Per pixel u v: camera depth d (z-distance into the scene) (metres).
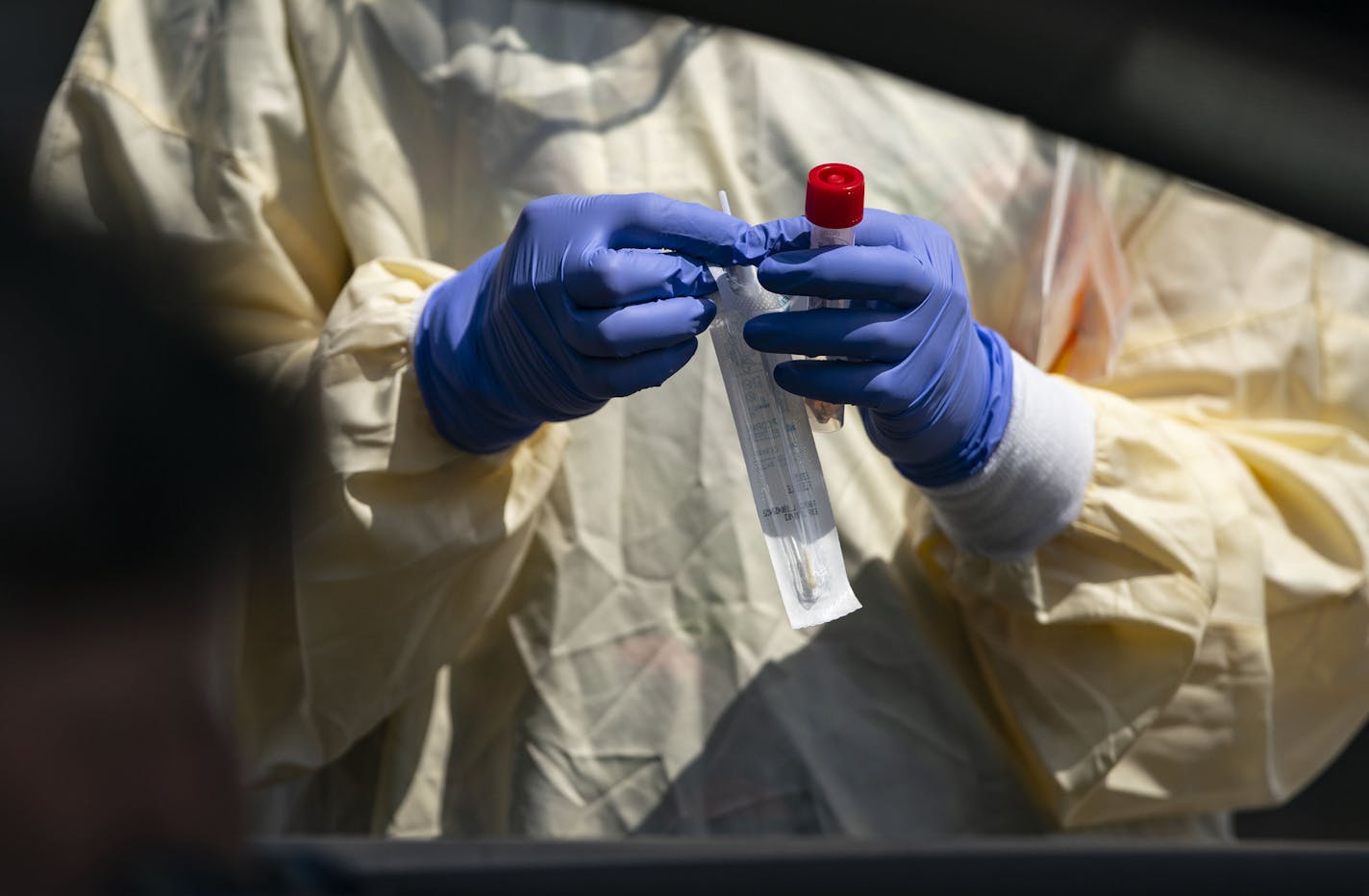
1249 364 3.54
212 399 0.96
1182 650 3.19
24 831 0.86
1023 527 3.14
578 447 3.50
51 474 0.85
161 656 0.91
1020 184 3.56
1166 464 3.20
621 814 3.49
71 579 0.86
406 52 3.47
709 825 3.48
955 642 3.59
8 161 1.00
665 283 2.66
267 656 3.29
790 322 2.65
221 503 0.96
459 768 3.60
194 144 3.41
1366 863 1.44
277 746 3.31
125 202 3.42
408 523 3.07
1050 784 3.45
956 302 2.76
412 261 3.27
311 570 3.07
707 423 3.48
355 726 3.31
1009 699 3.40
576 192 3.45
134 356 0.92
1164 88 1.12
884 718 3.53
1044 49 1.13
